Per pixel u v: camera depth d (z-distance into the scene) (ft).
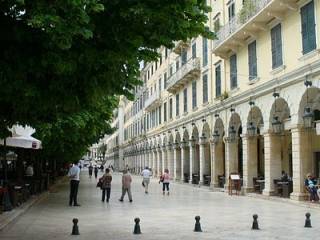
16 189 63.36
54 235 41.32
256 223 45.52
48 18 21.63
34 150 93.76
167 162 171.53
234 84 100.73
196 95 131.64
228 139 104.83
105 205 71.77
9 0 23.18
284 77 76.43
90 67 27.91
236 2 98.84
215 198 86.48
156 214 59.21
